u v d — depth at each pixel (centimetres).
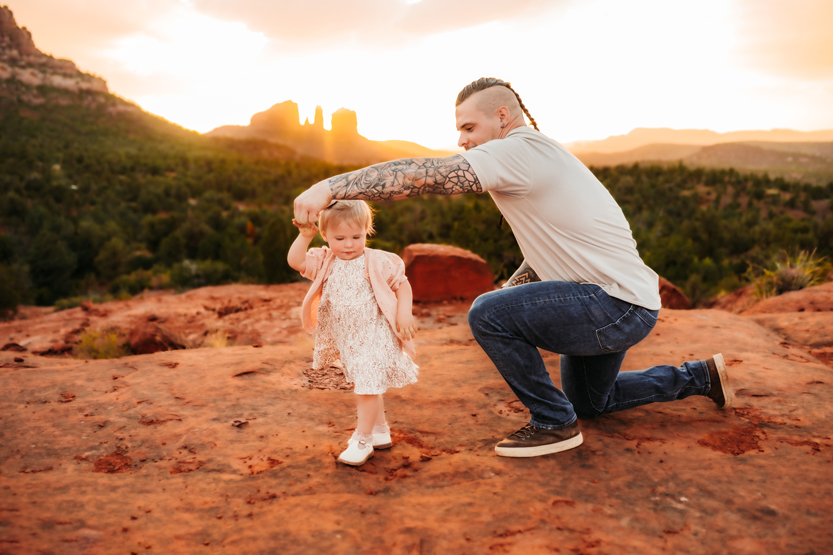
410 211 2731
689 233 3562
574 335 220
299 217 200
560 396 237
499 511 187
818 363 394
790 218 4991
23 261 3394
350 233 225
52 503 191
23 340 851
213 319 924
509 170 204
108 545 165
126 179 8794
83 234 3903
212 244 3262
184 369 367
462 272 926
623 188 7938
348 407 309
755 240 3462
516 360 226
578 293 216
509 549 163
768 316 557
